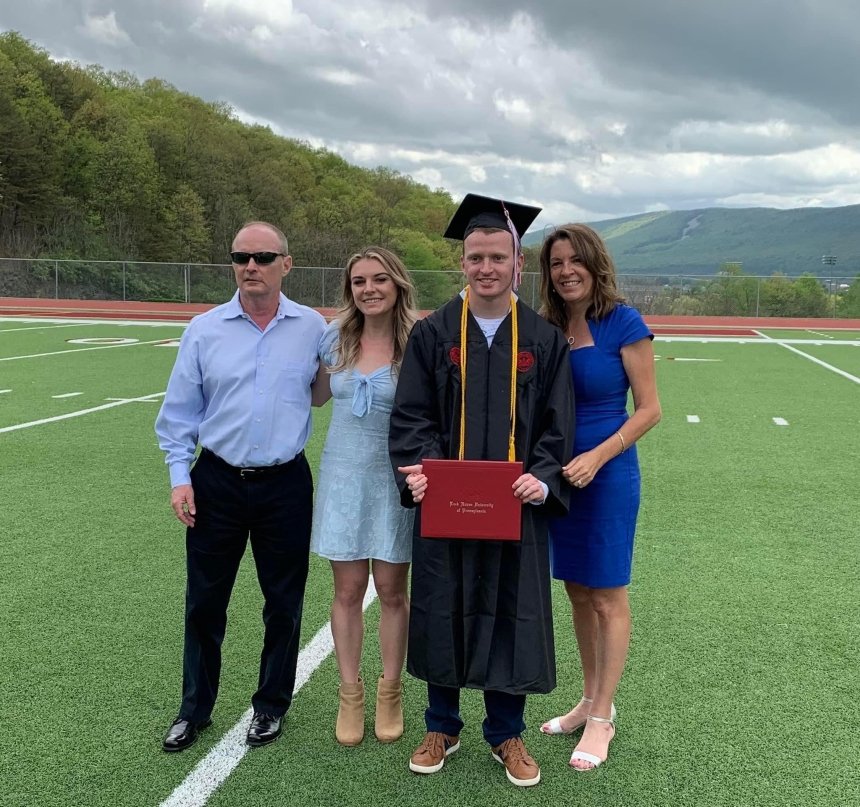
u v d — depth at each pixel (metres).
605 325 2.51
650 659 3.26
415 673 2.40
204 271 30.91
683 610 3.75
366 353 2.56
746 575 4.19
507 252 2.28
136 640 3.41
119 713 2.82
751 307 29.03
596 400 2.53
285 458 2.55
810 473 6.37
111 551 4.50
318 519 2.62
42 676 3.08
